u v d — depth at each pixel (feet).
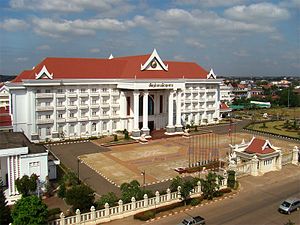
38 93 258.57
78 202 130.82
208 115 378.12
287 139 299.99
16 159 154.40
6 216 119.75
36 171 159.74
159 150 247.70
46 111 262.88
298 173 196.24
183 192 144.77
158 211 139.13
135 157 227.81
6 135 194.59
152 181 180.65
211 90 373.20
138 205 140.36
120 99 299.17
